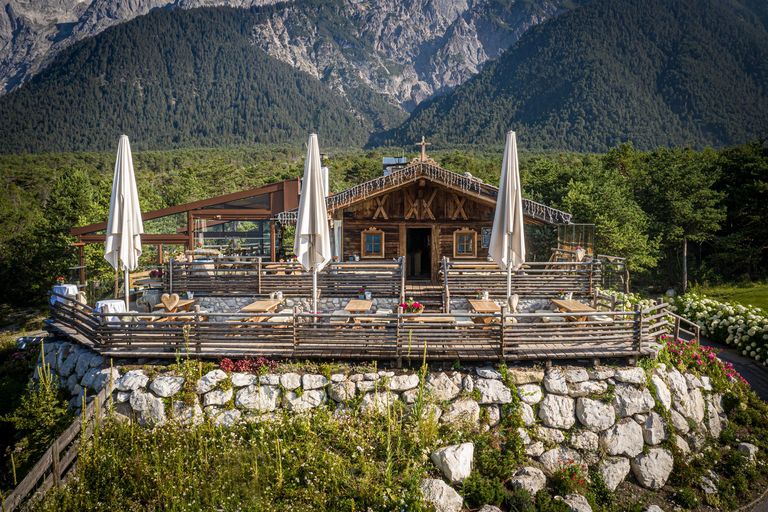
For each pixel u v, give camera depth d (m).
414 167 19.44
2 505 8.98
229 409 11.44
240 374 11.72
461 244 20.03
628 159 52.06
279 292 16.81
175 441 10.78
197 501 9.39
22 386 14.54
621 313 12.20
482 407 11.47
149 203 49.12
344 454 10.60
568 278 17.08
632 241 36.53
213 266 17.89
